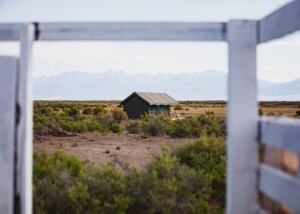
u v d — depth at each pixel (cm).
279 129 250
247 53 299
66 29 314
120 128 2819
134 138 2245
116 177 605
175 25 312
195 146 876
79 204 549
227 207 298
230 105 296
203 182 649
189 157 841
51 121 2572
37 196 573
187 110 10456
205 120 3000
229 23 300
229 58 301
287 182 236
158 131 2492
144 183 588
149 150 1625
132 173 615
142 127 2694
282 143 245
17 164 306
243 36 299
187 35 312
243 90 296
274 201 260
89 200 557
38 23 315
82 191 552
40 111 4984
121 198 557
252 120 295
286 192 237
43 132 2258
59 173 656
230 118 296
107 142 1997
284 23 261
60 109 7481
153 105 5547
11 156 304
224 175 713
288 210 238
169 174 632
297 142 225
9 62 305
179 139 2191
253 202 289
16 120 306
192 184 638
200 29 312
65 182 613
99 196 566
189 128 2348
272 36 279
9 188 303
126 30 312
